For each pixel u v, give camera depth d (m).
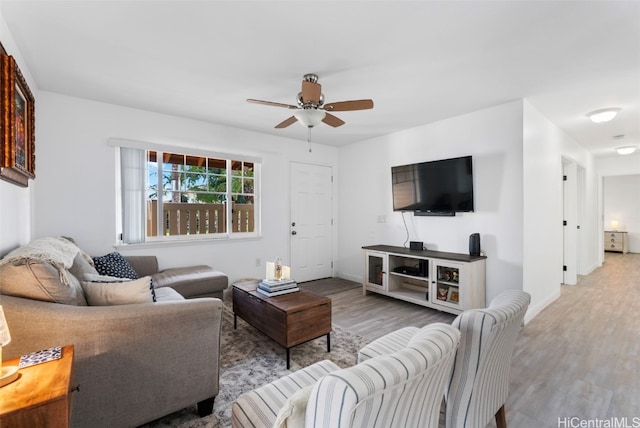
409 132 4.18
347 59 2.27
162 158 3.66
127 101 3.17
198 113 3.56
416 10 1.71
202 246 3.92
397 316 3.38
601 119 3.39
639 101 3.10
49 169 2.92
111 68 2.44
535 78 2.59
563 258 4.73
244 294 2.70
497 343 1.29
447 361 0.97
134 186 3.40
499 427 1.59
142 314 1.50
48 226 2.92
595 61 2.30
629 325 3.06
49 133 2.92
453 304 3.26
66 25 1.86
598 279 5.00
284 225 4.73
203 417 1.72
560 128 4.04
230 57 2.25
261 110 3.44
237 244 4.23
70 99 3.03
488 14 1.74
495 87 2.78
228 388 2.00
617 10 1.70
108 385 1.43
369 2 1.64
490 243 3.33
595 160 5.98
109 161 3.25
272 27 1.88
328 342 2.51
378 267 4.11
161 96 3.03
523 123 3.08
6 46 1.84
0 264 1.41
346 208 5.24
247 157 4.28
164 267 3.62
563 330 2.95
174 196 3.78
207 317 1.68
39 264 1.43
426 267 3.61
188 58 2.27
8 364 1.16
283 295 2.57
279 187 4.66
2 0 1.62
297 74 2.52
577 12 1.72
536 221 3.37
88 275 1.90
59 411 1.01
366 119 3.74
